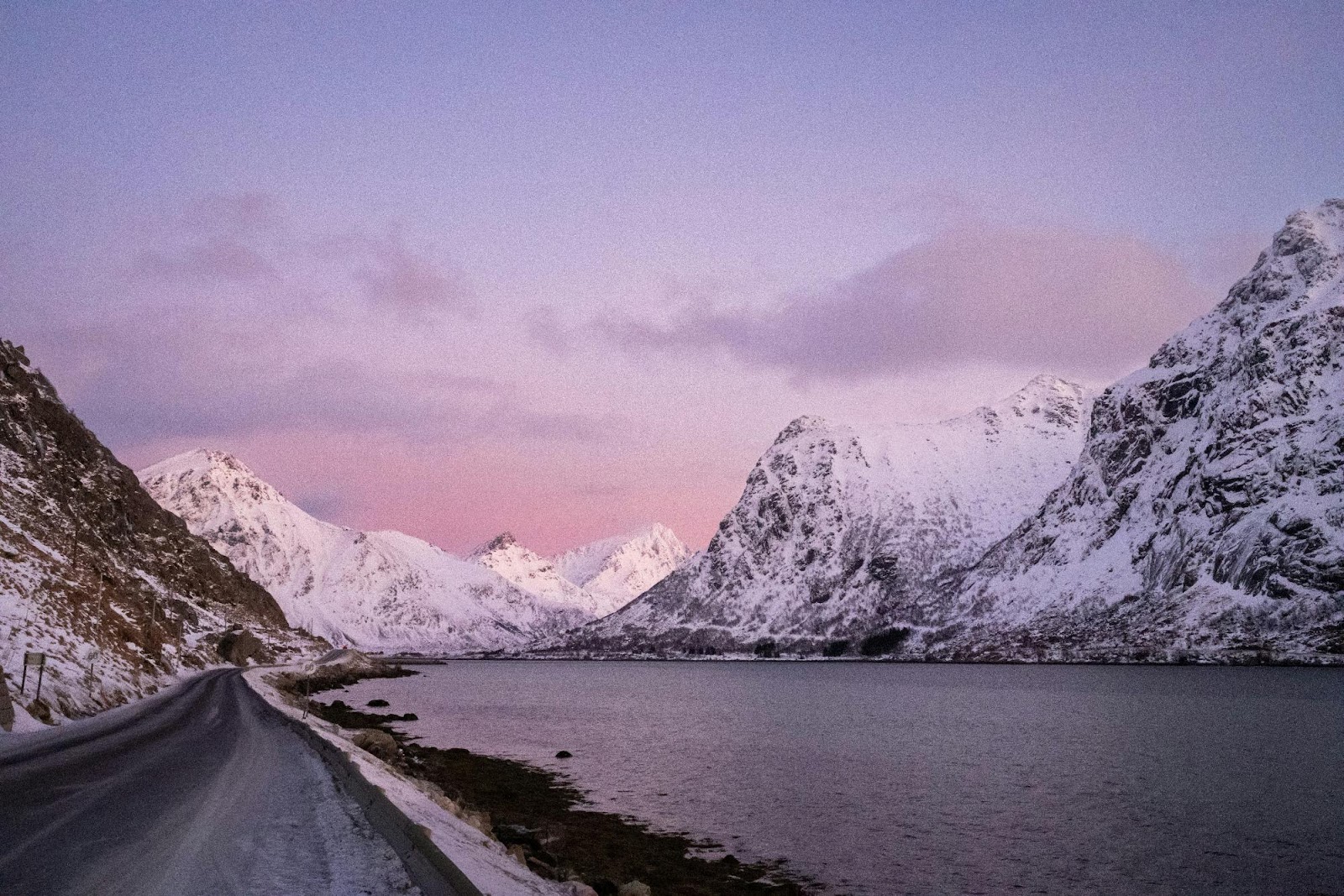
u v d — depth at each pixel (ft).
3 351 354.95
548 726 282.15
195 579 476.54
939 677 650.02
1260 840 122.21
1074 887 100.48
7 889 38.24
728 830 125.18
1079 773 179.63
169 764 82.99
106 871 42.47
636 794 152.87
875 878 102.73
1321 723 270.67
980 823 132.05
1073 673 627.05
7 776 69.92
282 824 57.57
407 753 187.01
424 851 44.93
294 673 424.46
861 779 171.63
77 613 165.99
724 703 406.62
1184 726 268.21
